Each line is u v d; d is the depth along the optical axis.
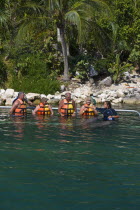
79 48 26.91
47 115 11.06
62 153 5.26
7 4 24.33
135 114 11.77
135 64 26.50
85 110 11.05
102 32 23.62
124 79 24.45
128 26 23.98
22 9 22.77
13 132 7.32
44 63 23.34
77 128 8.10
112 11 24.61
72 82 23.59
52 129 7.86
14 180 3.88
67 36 24.47
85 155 5.14
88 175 4.10
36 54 24.19
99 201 3.27
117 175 4.11
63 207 3.12
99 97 20.08
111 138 6.68
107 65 24.56
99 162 4.73
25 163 4.63
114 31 23.86
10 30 23.64
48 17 22.22
